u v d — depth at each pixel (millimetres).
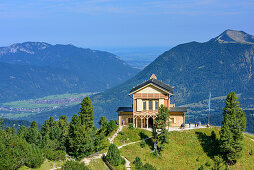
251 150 77250
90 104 80188
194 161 73125
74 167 58188
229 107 78562
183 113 86938
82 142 68125
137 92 85812
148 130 84438
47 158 63656
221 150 73688
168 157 73625
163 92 85062
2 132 63781
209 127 85312
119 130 83625
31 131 79062
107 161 66750
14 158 55062
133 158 70562
